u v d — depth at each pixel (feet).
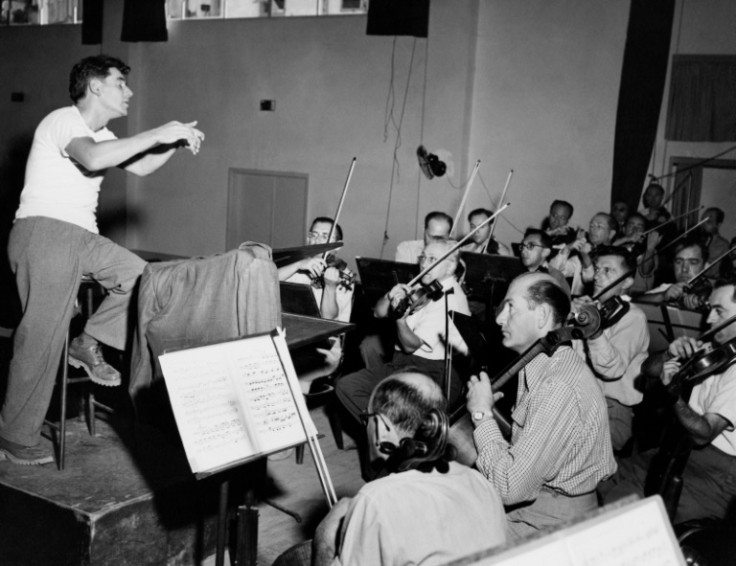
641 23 27.89
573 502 8.51
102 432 12.24
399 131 31.86
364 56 32.45
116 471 10.78
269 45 34.71
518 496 8.05
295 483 14.03
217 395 7.93
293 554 7.68
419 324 15.08
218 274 9.76
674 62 27.89
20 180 41.39
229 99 35.91
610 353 12.56
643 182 28.48
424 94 31.09
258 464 12.00
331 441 16.37
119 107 10.41
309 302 14.76
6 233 41.81
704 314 14.60
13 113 41.39
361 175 32.83
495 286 18.60
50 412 13.65
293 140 34.42
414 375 7.00
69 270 10.18
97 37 37.76
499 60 30.25
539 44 29.68
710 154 27.76
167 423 10.12
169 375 7.73
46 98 40.52
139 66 37.91
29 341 10.26
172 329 9.86
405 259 23.91
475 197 31.01
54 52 40.06
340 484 14.07
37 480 10.35
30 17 40.75
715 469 9.64
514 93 30.14
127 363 11.75
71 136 9.97
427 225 19.95
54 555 9.87
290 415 8.28
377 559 5.97
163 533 10.42
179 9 36.83
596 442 8.48
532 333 8.90
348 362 21.21
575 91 29.32
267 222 35.53
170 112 37.47
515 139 30.27
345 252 33.40
